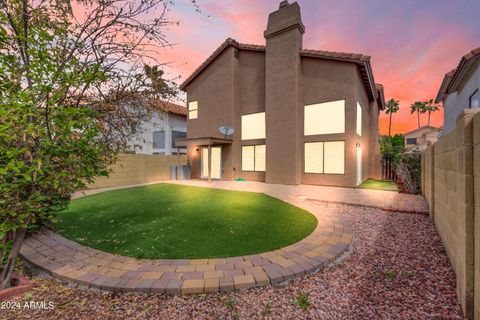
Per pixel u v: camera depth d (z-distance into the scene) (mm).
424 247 3871
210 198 8156
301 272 3021
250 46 14102
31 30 2617
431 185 5340
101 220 5344
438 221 4473
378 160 15156
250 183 12969
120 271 3047
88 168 2660
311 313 2324
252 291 2719
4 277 2686
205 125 16016
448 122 12781
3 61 2475
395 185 11727
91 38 3012
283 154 12430
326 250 3682
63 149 2363
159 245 3871
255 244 3916
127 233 4445
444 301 2455
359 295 2604
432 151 5195
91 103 3098
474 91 7934
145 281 2797
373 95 14688
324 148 11867
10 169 2139
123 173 12438
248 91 14617
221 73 15047
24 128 2111
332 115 11586
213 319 2270
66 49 2869
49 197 2584
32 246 3873
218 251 3633
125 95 3270
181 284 2723
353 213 6109
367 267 3244
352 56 10742
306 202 7484
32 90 2336
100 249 3740
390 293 2623
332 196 8445
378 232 4660
